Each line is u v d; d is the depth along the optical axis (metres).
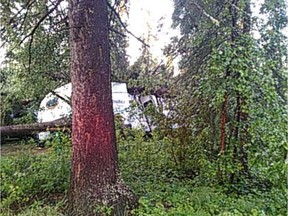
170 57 6.16
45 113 8.34
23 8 5.50
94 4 4.38
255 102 4.86
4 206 4.68
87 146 4.30
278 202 4.63
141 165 6.23
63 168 5.48
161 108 6.10
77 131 4.37
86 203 4.19
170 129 5.97
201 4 5.48
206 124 5.57
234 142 5.34
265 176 5.23
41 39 5.96
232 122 5.32
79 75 4.35
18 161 5.97
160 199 4.62
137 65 6.94
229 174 5.41
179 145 5.94
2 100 7.04
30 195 5.05
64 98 7.43
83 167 4.30
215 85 4.97
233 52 4.72
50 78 6.61
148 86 6.49
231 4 5.11
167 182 5.50
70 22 4.46
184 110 5.73
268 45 5.08
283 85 5.12
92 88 4.32
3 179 5.29
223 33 5.11
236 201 4.66
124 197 4.31
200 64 5.48
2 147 7.63
